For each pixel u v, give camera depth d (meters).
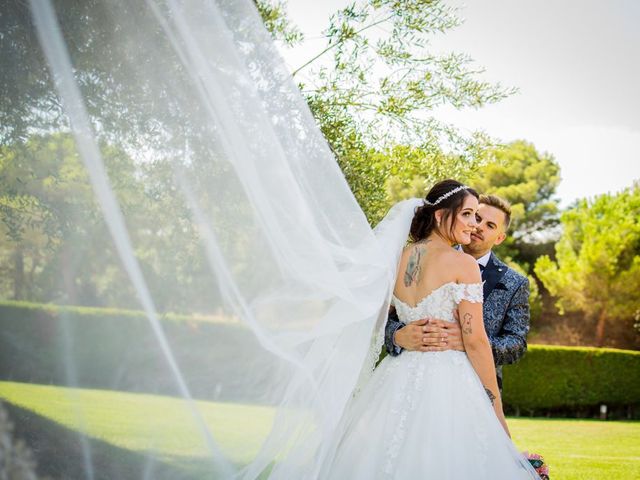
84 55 1.90
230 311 2.01
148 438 1.87
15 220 1.80
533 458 2.75
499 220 3.07
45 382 1.76
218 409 2.01
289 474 2.22
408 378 2.56
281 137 2.11
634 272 17.86
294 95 2.13
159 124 1.94
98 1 1.92
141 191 1.92
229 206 2.00
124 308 1.85
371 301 2.41
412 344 2.62
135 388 1.86
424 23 3.92
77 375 1.79
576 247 19.84
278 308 2.14
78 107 1.86
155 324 1.89
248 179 2.01
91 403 1.80
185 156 1.96
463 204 2.69
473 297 2.54
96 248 1.84
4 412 1.70
